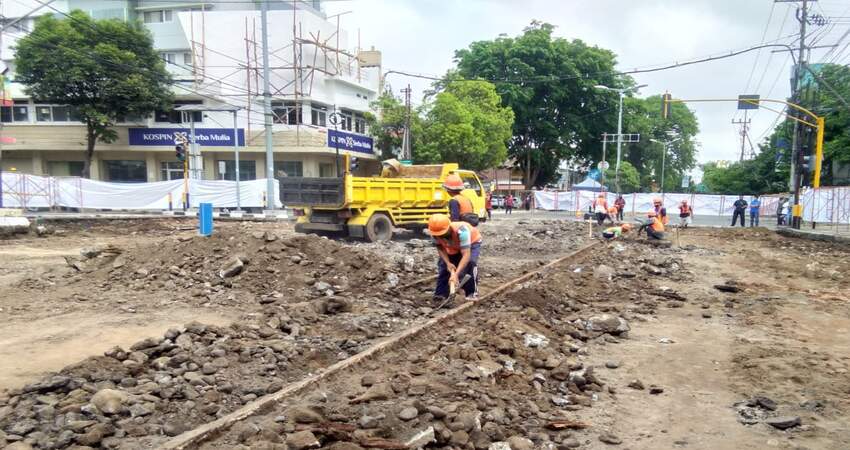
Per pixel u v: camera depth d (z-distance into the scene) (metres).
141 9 35.47
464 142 35.22
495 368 4.84
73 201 24.48
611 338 6.46
